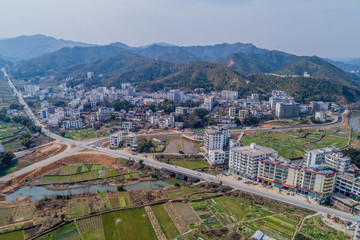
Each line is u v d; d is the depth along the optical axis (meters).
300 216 156.00
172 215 156.38
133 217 154.25
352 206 159.38
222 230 141.75
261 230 142.38
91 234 138.50
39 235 136.50
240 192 182.00
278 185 190.50
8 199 176.38
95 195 178.62
